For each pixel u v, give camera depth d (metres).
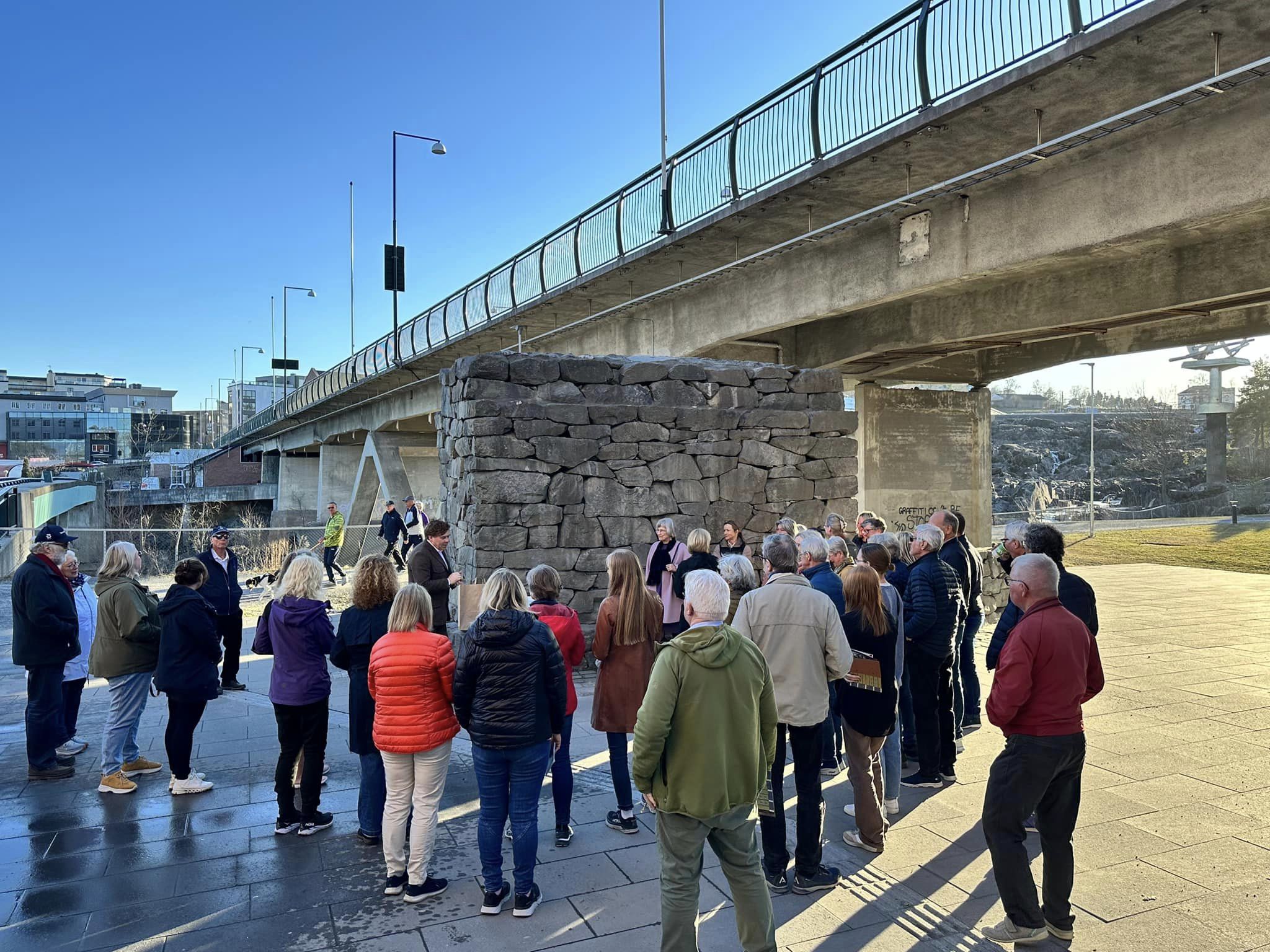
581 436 9.78
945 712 5.86
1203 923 3.95
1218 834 4.96
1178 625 12.63
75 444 112.00
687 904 3.40
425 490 39.22
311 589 5.12
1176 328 15.08
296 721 5.05
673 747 3.38
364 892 4.35
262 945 3.82
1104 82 8.36
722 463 10.44
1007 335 13.73
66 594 6.17
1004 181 10.55
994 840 3.85
